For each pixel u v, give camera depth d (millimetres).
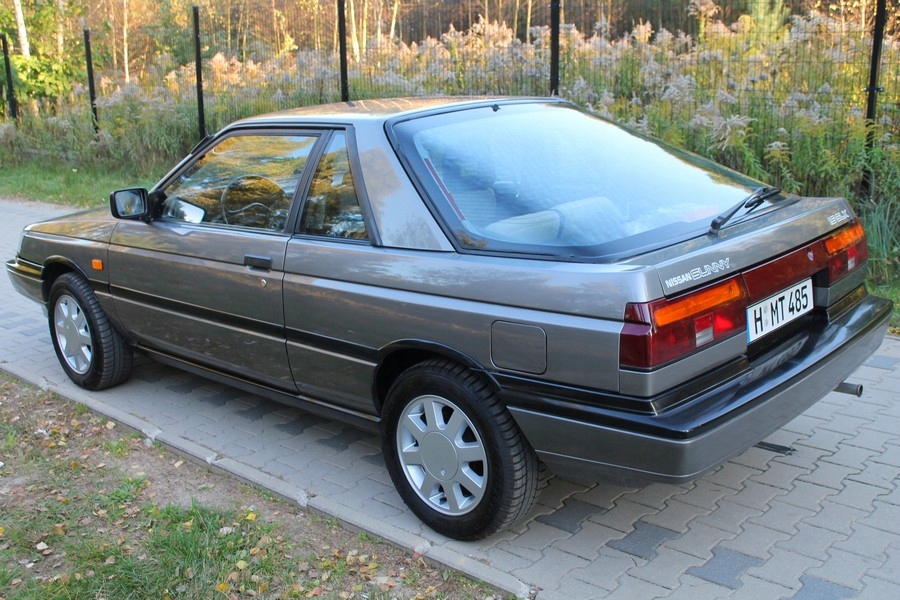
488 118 3834
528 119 3922
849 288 3684
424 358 3518
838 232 3594
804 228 3402
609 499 3773
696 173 3789
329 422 4793
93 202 13172
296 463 4262
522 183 3420
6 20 24344
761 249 3145
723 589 3072
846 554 3254
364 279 3510
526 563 3299
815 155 7258
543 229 3162
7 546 3535
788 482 3842
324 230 3770
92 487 4059
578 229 3133
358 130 3729
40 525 3678
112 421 4832
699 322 2855
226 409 5020
